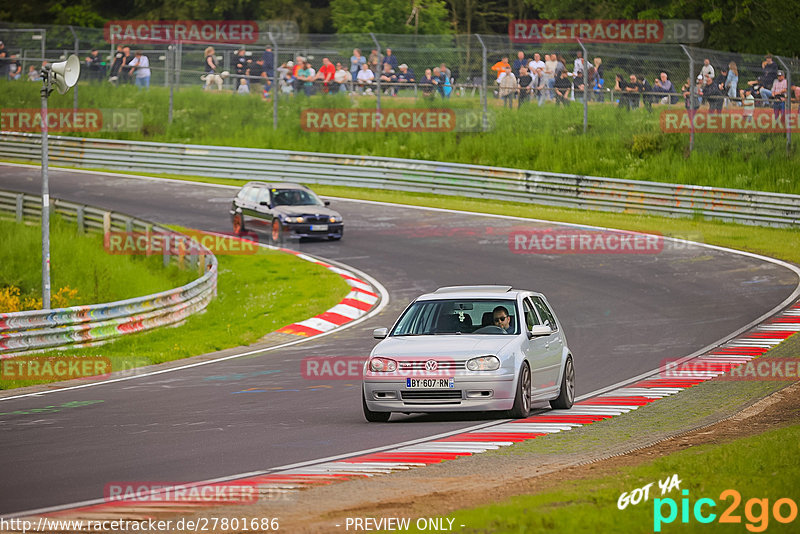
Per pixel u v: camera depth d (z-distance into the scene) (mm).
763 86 141000
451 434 41844
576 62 156000
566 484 30734
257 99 176625
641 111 153875
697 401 50188
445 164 143875
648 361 63281
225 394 54750
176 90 182625
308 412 48625
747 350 65312
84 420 47156
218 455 38094
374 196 143750
